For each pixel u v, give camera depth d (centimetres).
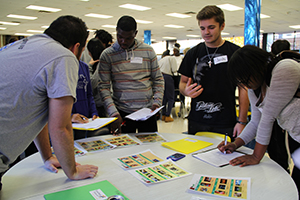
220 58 210
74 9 838
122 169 132
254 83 129
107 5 787
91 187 110
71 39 114
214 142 183
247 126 168
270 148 195
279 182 117
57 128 107
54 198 100
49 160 136
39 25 1160
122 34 196
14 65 98
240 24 1157
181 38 1795
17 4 753
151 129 233
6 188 112
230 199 101
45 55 102
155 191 108
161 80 232
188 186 113
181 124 579
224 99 212
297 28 1281
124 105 222
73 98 109
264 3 763
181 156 151
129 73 217
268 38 1494
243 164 138
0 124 95
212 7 204
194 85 208
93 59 269
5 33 1444
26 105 99
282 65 124
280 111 130
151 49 226
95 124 176
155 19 1041
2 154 100
